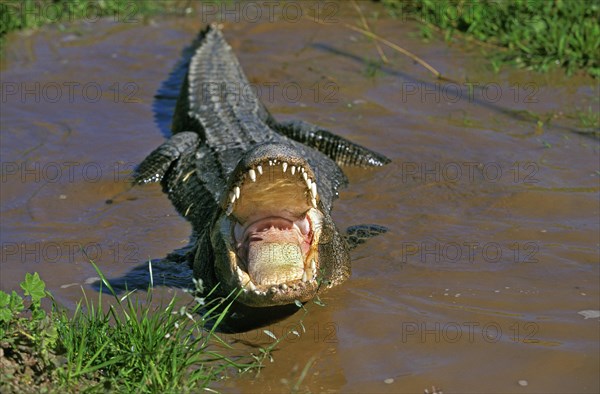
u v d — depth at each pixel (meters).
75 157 15.60
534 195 13.62
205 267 11.43
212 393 9.00
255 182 9.77
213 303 11.12
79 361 8.59
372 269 11.78
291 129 16.02
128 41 21.19
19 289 11.21
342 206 13.83
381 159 15.30
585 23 19.09
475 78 18.55
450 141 15.89
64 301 10.95
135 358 8.93
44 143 16.09
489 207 13.42
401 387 9.13
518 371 9.31
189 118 16.62
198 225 13.38
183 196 14.32
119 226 13.36
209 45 19.38
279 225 10.88
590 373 9.20
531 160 14.92
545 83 18.11
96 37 21.34
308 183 9.74
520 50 19.67
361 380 9.28
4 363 8.34
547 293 10.91
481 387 9.06
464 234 12.62
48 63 19.81
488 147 15.55
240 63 19.83
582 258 11.73
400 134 16.28
